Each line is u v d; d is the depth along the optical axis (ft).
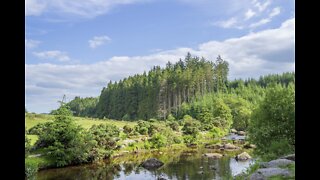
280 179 25.08
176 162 69.77
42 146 63.46
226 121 128.36
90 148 69.36
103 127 83.25
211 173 56.08
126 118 167.73
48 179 51.01
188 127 107.86
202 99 165.27
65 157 62.34
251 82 169.27
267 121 52.11
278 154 45.09
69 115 66.28
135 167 64.54
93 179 53.11
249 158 70.79
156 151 89.20
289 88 52.24
